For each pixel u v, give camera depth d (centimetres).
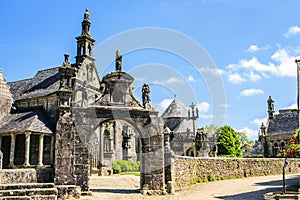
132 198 1791
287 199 1481
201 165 2520
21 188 1642
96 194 1923
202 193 1961
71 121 1961
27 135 2516
